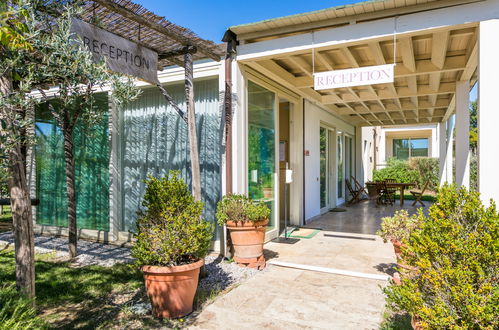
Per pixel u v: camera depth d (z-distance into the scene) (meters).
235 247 4.44
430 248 2.01
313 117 8.08
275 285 3.74
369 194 11.01
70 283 3.77
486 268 1.86
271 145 6.03
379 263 4.52
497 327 1.72
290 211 7.32
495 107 3.34
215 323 2.86
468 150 6.07
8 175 2.34
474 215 2.02
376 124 12.56
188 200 3.19
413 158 18.22
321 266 4.37
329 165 9.98
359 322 2.87
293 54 4.46
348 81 4.02
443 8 3.60
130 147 5.85
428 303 2.00
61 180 6.38
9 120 2.27
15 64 2.40
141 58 3.56
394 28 3.80
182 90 5.40
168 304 2.93
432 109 9.62
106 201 5.92
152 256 2.96
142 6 3.23
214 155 5.11
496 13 3.40
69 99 3.10
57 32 2.61
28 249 2.66
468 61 5.07
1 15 2.13
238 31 4.58
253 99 5.45
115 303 3.28
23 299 2.40
